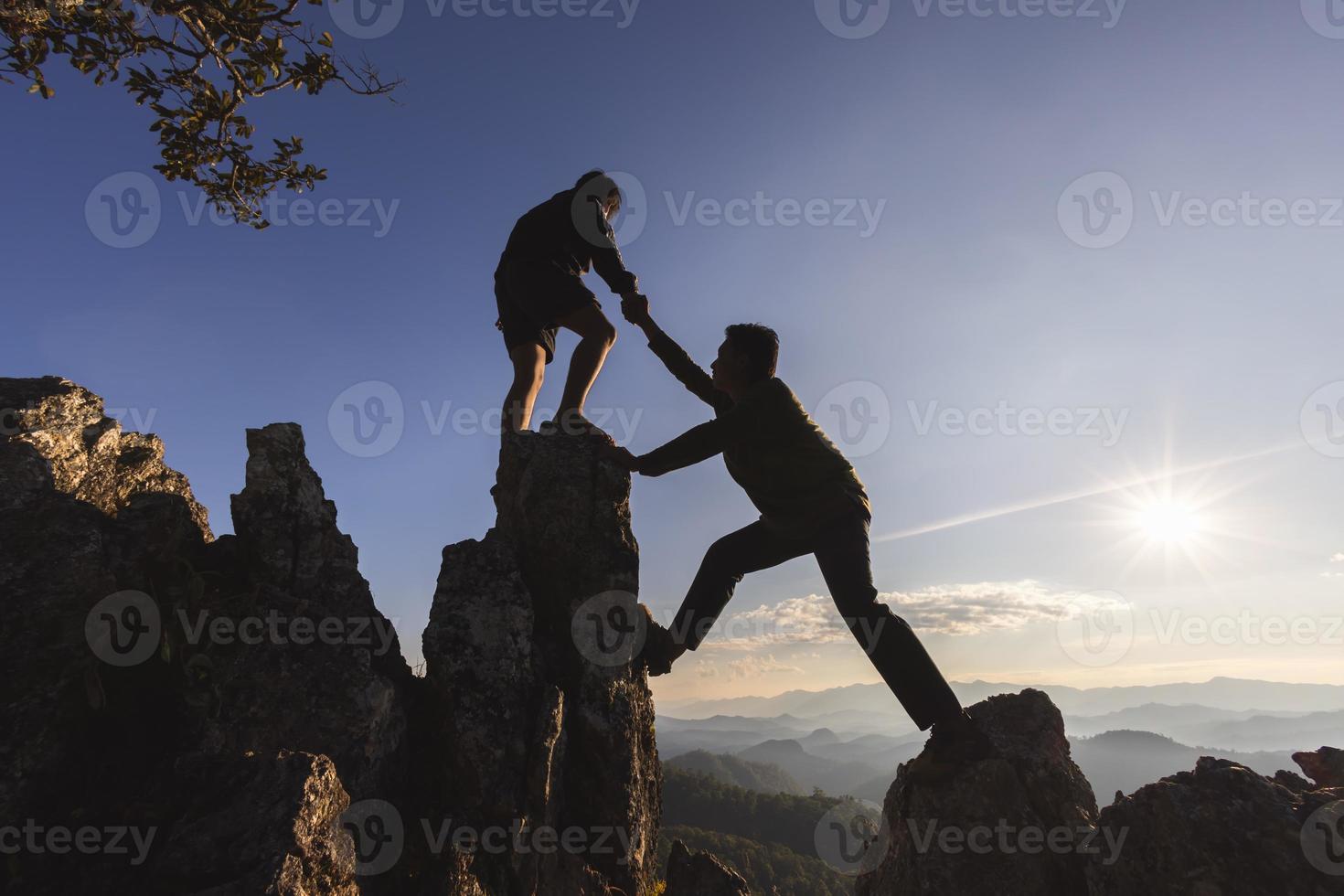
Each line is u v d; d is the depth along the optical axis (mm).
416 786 3410
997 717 3717
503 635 3643
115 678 3125
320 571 3775
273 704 3238
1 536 3270
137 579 3377
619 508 4156
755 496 3801
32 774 2695
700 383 4363
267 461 3893
